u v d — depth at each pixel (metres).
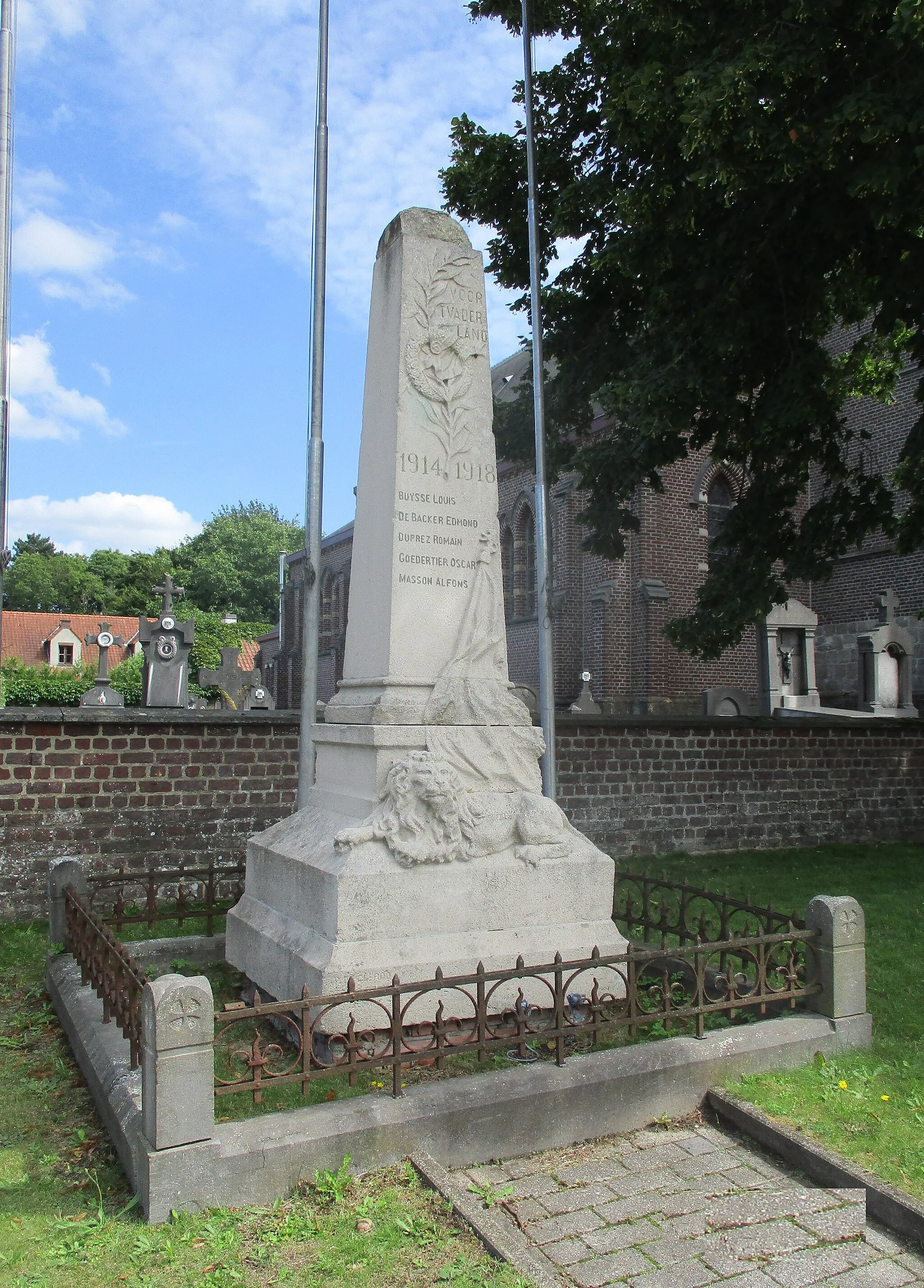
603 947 5.34
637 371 11.71
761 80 8.88
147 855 10.05
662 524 23.92
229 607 63.25
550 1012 5.15
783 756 13.98
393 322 5.79
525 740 5.58
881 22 8.86
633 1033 5.14
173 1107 3.45
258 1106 4.24
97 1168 3.83
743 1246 3.38
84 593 65.19
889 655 18.91
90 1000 5.34
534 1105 4.08
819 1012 5.03
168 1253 3.18
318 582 8.35
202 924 8.13
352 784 5.53
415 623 5.49
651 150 10.59
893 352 14.58
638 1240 3.41
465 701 5.43
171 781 10.20
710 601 13.30
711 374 11.18
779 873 11.52
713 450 13.41
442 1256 3.19
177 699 16.73
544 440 10.55
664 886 6.53
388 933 4.84
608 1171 3.92
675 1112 4.41
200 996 3.52
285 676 39.19
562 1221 3.54
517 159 13.23
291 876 5.40
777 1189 3.78
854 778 14.48
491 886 5.12
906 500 22.88
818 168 9.81
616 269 12.69
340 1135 3.71
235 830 10.41
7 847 9.53
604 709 23.33
